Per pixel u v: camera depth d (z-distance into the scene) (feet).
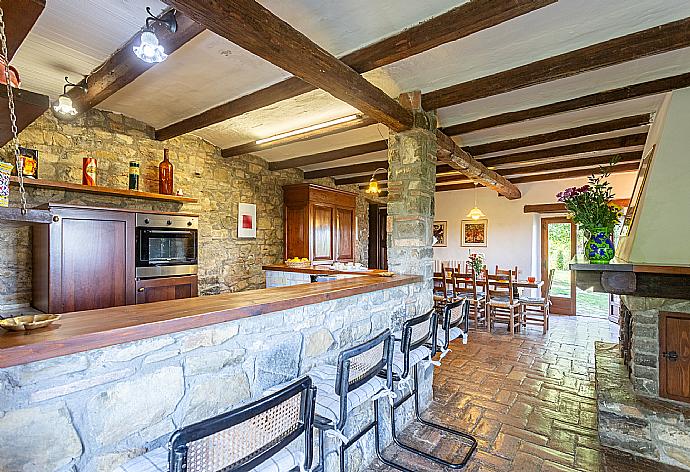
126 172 12.76
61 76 9.51
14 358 3.07
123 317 4.25
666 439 7.48
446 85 9.89
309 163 17.70
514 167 20.12
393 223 10.55
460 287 21.84
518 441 8.23
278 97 10.13
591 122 13.10
